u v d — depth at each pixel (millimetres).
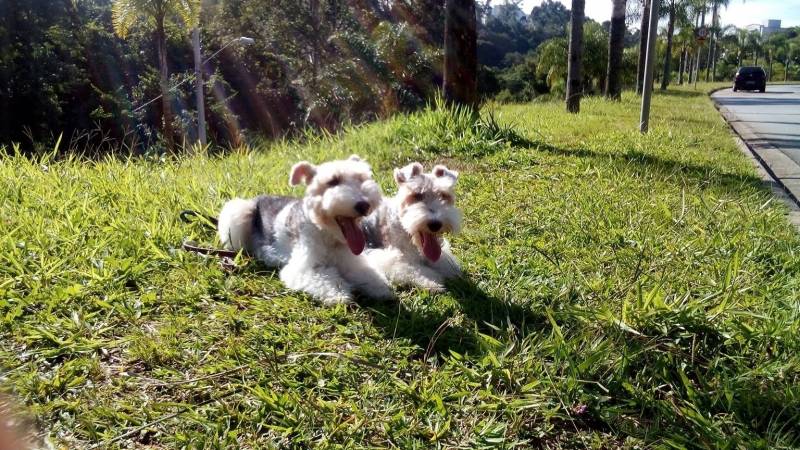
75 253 3871
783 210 5648
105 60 26109
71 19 25000
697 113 17953
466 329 3145
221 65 32500
